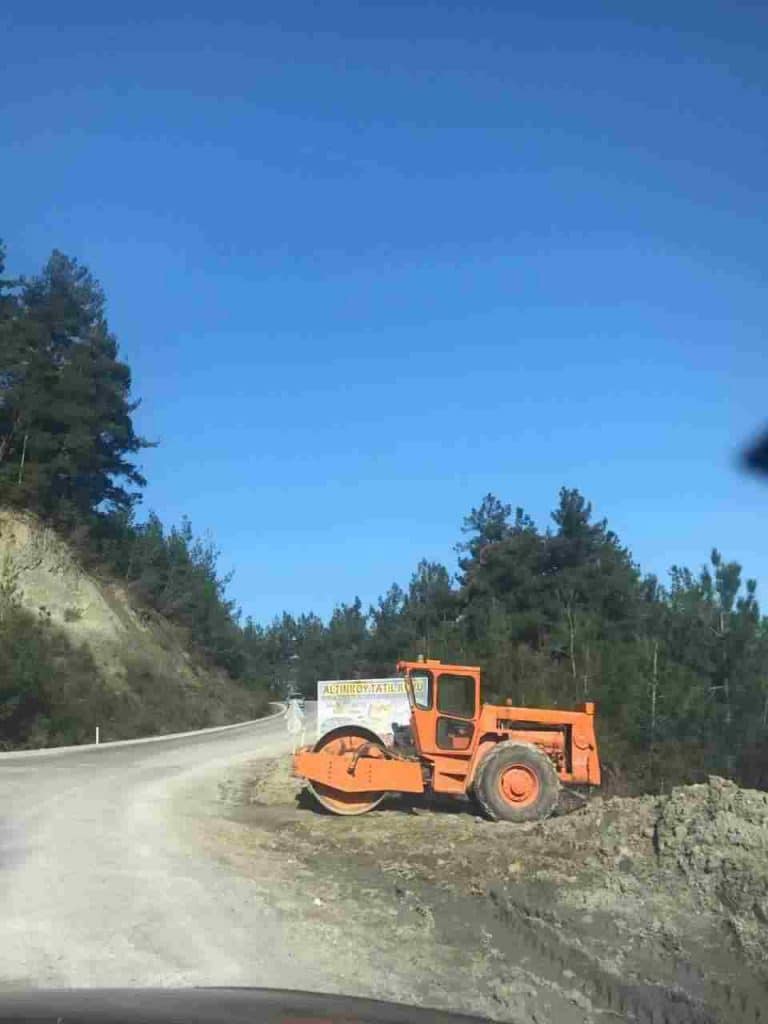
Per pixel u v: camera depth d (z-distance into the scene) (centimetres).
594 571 3950
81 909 971
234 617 8244
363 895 1074
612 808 1381
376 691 2414
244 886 1107
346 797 1708
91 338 5556
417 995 731
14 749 3772
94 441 5603
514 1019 682
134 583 6244
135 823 1551
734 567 2116
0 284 5481
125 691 4953
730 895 925
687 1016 682
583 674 2342
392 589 6500
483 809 1605
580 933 887
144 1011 561
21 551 5075
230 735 4172
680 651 2120
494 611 3575
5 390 5238
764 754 1798
